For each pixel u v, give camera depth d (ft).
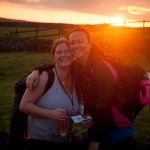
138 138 11.69
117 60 6.16
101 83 5.85
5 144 9.59
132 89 5.93
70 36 6.40
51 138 6.33
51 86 6.30
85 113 6.36
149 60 37.06
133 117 6.20
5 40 43.39
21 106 6.25
